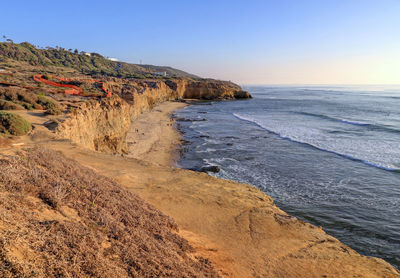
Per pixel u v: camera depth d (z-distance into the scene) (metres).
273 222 10.85
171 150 34.16
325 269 8.02
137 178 13.43
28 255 3.34
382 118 62.09
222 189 13.97
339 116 66.56
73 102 27.86
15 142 14.50
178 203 11.41
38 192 5.50
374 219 16.25
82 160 14.37
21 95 24.44
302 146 35.72
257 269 7.57
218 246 8.54
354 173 24.88
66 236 4.22
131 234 5.74
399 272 8.41
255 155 31.56
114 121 31.12
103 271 3.84
